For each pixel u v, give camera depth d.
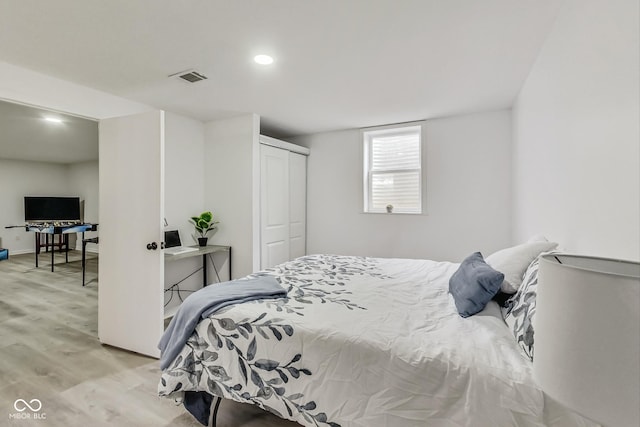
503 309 1.55
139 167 2.49
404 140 4.01
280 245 3.98
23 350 2.54
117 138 2.58
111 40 1.93
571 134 1.51
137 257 2.50
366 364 1.21
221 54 2.12
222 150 3.68
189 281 3.67
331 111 3.40
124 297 2.56
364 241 4.12
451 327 1.36
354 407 1.20
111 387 2.03
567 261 0.75
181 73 2.41
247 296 1.67
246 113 3.46
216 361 1.49
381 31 1.84
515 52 2.10
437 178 3.66
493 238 3.42
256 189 3.55
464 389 1.04
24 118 3.82
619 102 1.05
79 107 2.62
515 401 0.96
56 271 5.49
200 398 1.65
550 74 1.84
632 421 0.51
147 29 1.81
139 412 1.79
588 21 1.29
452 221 3.61
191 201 3.66
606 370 0.53
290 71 2.39
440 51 2.08
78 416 1.75
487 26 1.79
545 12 1.66
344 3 1.58
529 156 2.43
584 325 0.56
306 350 1.32
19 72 2.28
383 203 4.11
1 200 7.15
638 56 0.93
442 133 3.63
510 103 3.14
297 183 4.29
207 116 3.56
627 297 0.52
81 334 2.86
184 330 1.57
